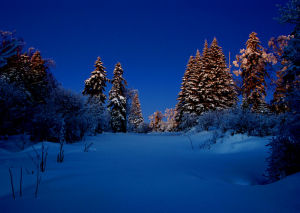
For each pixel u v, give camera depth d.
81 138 10.41
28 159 4.58
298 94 3.20
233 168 4.43
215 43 24.86
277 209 1.89
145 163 4.86
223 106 21.36
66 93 10.36
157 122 59.97
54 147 6.85
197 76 23.64
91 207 1.90
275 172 3.37
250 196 2.31
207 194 2.39
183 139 12.88
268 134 7.74
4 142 7.23
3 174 2.95
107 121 16.84
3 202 1.99
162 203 2.05
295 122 3.24
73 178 2.97
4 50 2.89
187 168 4.28
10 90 7.95
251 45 20.91
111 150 7.54
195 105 22.23
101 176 3.17
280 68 3.66
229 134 9.17
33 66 15.30
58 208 1.86
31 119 8.44
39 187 2.52
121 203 2.02
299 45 3.35
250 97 18.17
